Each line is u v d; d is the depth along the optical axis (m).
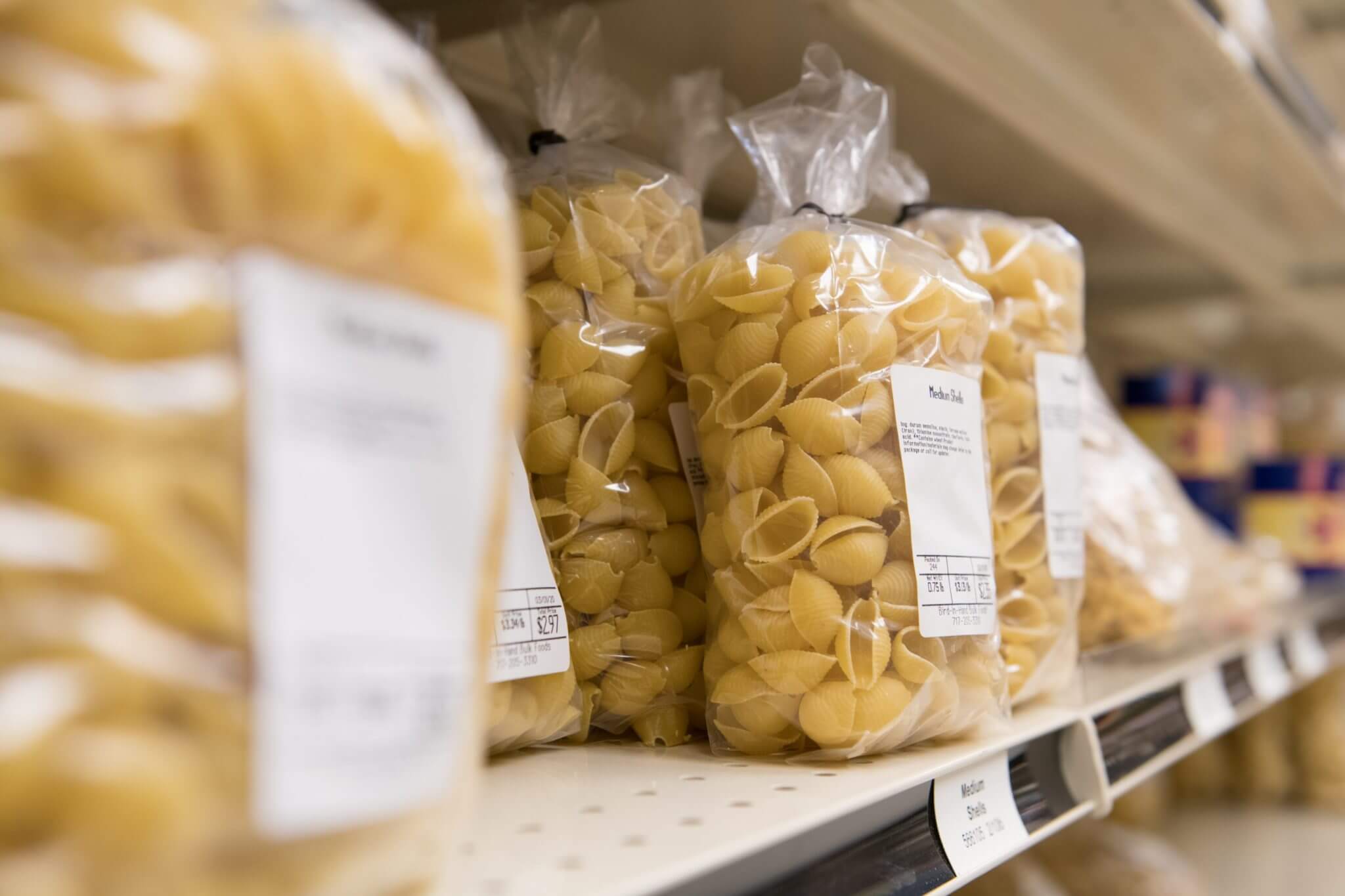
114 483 0.24
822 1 0.87
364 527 0.29
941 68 1.01
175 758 0.24
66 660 0.23
